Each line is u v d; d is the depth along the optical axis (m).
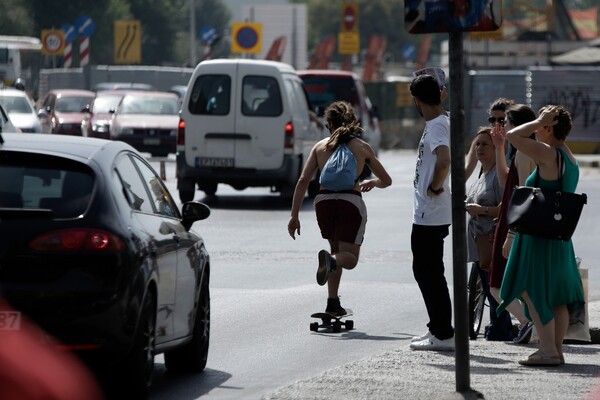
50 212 21.06
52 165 21.77
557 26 191.12
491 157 30.44
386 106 150.75
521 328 29.17
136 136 99.62
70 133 115.31
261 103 68.12
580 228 58.91
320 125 74.44
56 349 20.56
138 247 21.52
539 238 25.53
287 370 26.50
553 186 25.33
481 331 32.06
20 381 20.48
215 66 68.38
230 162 68.19
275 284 40.41
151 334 22.22
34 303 20.50
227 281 40.97
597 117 125.56
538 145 25.17
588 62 144.75
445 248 50.91
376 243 52.31
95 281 20.72
